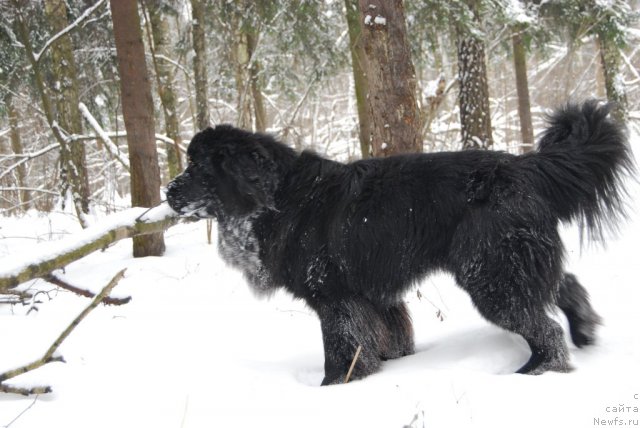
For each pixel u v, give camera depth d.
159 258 7.90
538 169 4.01
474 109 11.72
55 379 3.71
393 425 2.84
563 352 3.81
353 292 4.23
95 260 8.56
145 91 7.96
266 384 3.65
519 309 3.84
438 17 10.49
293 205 4.33
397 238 4.13
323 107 25.92
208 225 8.77
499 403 3.04
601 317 4.38
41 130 17.86
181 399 3.29
